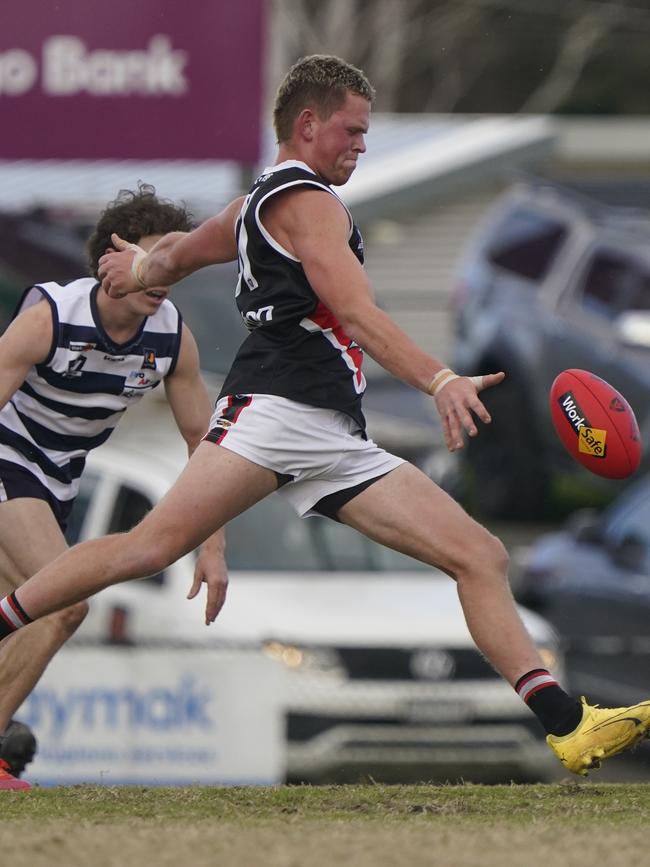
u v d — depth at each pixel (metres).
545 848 14.28
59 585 17.45
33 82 54.66
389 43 105.06
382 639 31.38
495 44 113.94
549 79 114.56
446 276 70.75
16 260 59.12
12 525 20.41
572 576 40.03
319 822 16.55
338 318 16.55
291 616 31.70
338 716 30.91
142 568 17.27
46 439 20.69
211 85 54.59
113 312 20.03
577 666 35.62
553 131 71.75
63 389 20.34
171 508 17.22
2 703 20.69
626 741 17.28
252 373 17.39
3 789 20.00
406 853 13.95
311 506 17.78
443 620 31.92
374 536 17.75
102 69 54.66
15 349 19.88
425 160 71.06
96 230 20.55
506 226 62.66
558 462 63.28
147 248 20.28
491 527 63.75
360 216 69.94
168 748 30.19
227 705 30.44
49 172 63.00
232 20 54.38
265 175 17.27
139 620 32.41
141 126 54.72
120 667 30.27
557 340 60.44
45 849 14.04
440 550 17.53
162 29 54.47
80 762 30.06
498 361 62.03
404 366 16.16
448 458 50.62
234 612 31.92
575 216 61.16
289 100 17.34
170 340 20.77
